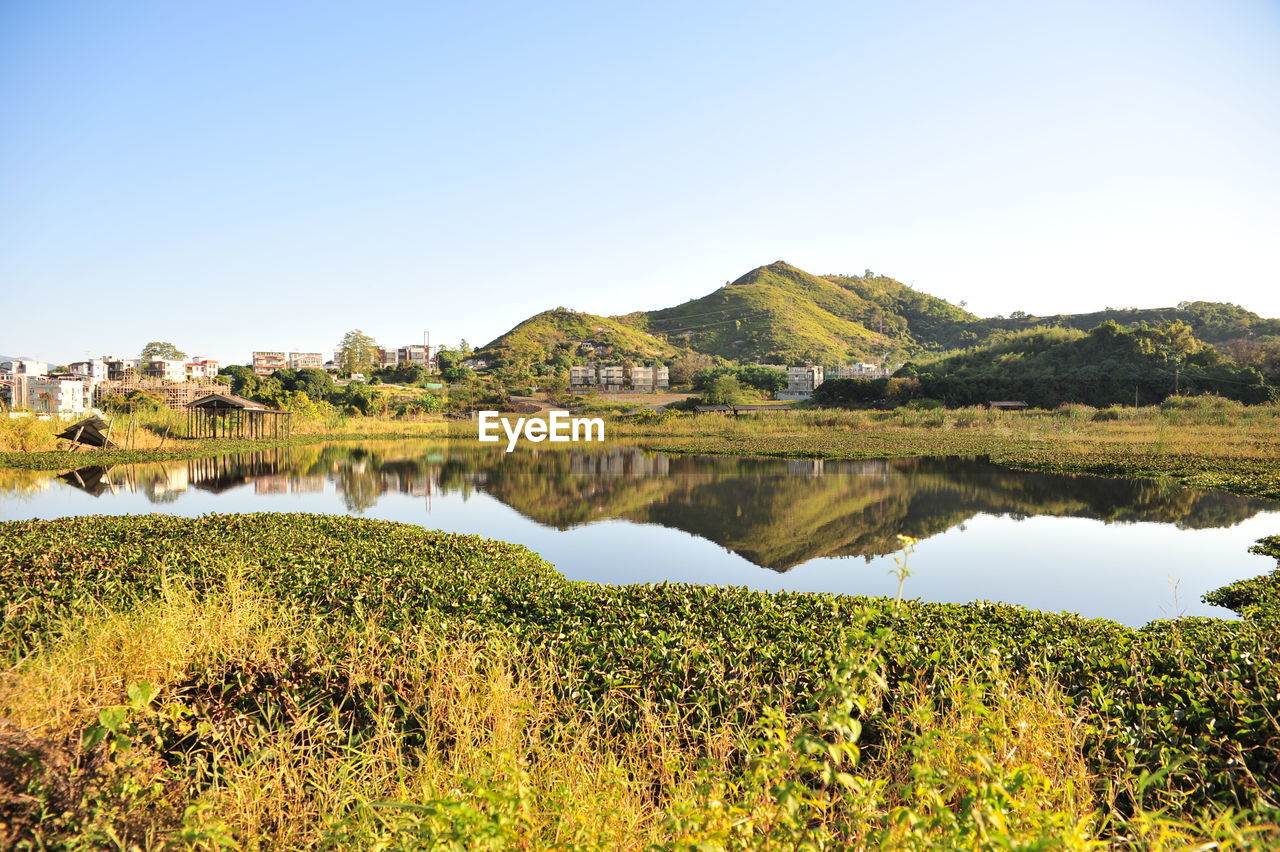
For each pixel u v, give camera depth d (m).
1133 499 18.84
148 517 12.89
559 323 138.75
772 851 2.45
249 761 3.85
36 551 9.32
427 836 2.64
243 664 5.14
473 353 124.50
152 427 37.09
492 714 4.39
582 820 2.94
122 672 4.74
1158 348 55.44
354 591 7.99
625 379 91.69
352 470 26.27
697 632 6.98
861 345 139.12
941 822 2.37
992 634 6.88
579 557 13.14
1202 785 3.77
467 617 7.27
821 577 11.78
